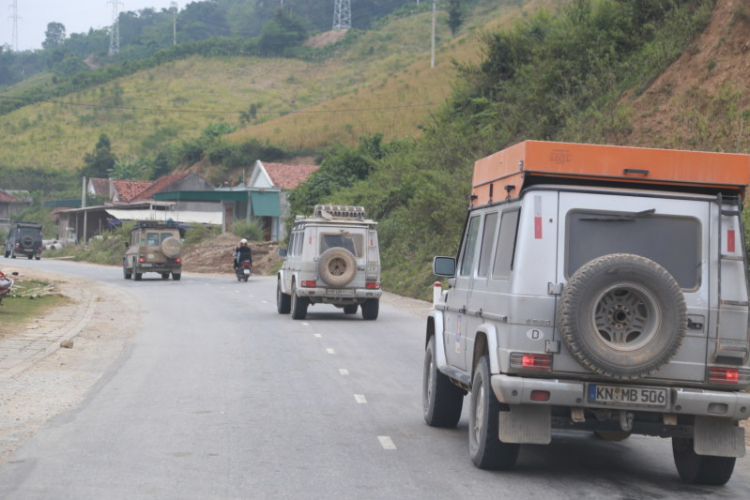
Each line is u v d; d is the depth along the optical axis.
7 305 51.09
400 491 14.31
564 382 14.31
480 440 15.76
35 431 18.69
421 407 22.53
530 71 74.06
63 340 35.28
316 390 24.58
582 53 69.75
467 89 91.44
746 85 51.75
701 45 56.72
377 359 31.53
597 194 15.02
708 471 15.40
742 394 14.42
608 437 18.17
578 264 14.75
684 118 52.69
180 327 42.03
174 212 153.88
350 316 49.62
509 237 15.69
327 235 46.34
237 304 56.97
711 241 14.97
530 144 15.25
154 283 81.94
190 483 14.52
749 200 33.28
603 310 14.05
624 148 15.34
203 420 20.05
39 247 144.00
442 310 20.52
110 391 24.02
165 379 26.22
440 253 67.56
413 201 72.50
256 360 30.59
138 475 14.99
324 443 17.95
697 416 14.81
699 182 15.33
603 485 15.32
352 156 114.56
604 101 62.25
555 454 18.00
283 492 14.07
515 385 14.34
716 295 14.77
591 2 74.75
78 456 16.38
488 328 15.70
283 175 150.38
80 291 68.44
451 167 77.88
